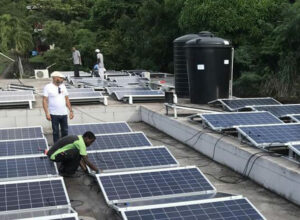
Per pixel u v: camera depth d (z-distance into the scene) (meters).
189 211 5.25
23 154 8.42
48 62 41.34
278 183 7.16
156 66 31.67
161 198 6.14
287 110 11.71
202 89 13.74
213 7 21.64
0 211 5.51
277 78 20.23
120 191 6.26
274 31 20.17
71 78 22.27
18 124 12.95
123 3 39.47
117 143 9.23
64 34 41.75
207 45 13.41
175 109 11.66
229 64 13.94
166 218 5.07
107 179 6.58
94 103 14.66
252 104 12.75
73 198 7.04
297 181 6.67
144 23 32.28
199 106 13.56
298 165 7.07
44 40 48.72
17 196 5.93
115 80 20.25
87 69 38.12
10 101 13.37
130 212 5.17
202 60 13.52
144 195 6.17
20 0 53.59
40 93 17.64
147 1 30.27
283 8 20.88
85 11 48.53
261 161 7.62
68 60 39.75
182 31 27.14
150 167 7.59
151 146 8.80
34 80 26.55
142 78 21.16
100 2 40.47
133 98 14.59
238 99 13.18
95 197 7.08
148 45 30.91
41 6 48.91
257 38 22.14
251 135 8.41
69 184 7.67
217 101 13.05
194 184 6.57
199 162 9.22
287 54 20.23
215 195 6.31
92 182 7.71
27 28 45.91
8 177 6.90
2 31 43.28
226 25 21.50
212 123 9.74
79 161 7.82
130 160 7.85
